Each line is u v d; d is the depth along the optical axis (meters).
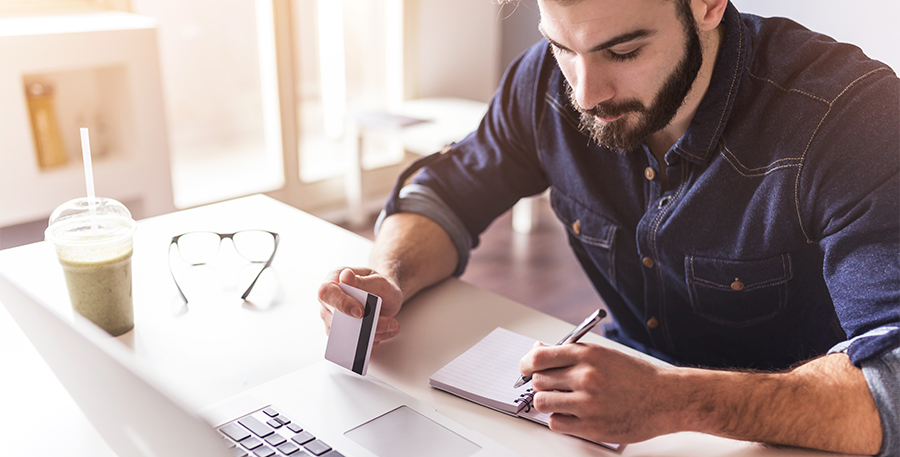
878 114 0.86
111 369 0.60
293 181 3.13
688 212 1.03
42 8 2.40
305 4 3.00
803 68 0.94
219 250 1.21
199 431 0.53
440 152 1.28
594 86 0.87
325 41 3.12
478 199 1.23
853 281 0.80
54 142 2.25
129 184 2.36
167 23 2.93
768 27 1.01
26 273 1.10
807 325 1.09
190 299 1.04
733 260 1.03
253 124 3.07
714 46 0.95
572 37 0.84
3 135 2.05
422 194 1.20
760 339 1.10
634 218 1.13
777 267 1.00
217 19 2.93
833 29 2.55
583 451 0.74
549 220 3.30
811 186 0.90
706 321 1.12
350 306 0.86
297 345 0.93
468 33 3.61
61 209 0.93
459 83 3.66
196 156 3.11
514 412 0.80
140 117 2.33
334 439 0.73
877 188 0.83
